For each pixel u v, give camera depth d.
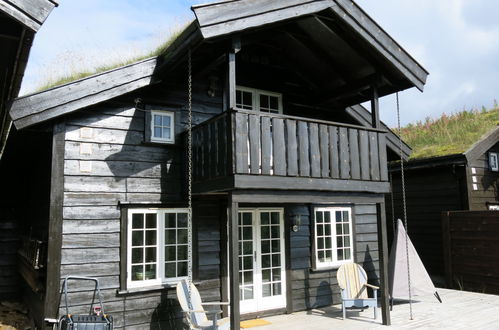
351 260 8.06
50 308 5.07
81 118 5.59
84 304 5.30
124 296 5.58
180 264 6.11
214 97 6.77
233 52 5.24
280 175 5.39
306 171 5.65
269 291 6.94
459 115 17.67
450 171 10.24
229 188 5.01
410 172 11.16
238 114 5.10
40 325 5.73
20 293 7.93
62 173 5.36
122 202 5.68
